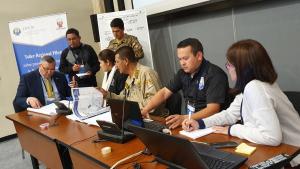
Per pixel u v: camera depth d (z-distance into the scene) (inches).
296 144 56.7
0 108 184.1
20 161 145.7
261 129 54.7
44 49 180.1
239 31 124.3
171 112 92.4
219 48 134.1
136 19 159.0
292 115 57.6
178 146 44.8
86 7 213.0
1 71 183.2
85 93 93.4
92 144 69.6
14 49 179.3
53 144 83.8
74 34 160.1
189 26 145.2
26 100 121.6
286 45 110.5
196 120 69.4
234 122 69.0
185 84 87.8
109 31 165.3
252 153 52.9
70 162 83.0
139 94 99.6
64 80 134.3
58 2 201.6
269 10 112.4
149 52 159.3
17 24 177.5
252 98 55.7
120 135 68.5
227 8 126.0
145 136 50.8
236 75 58.2
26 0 189.3
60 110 104.3
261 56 55.5
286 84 113.7
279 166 47.0
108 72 123.1
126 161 57.3
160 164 53.5
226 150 55.6
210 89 79.0
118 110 69.5
